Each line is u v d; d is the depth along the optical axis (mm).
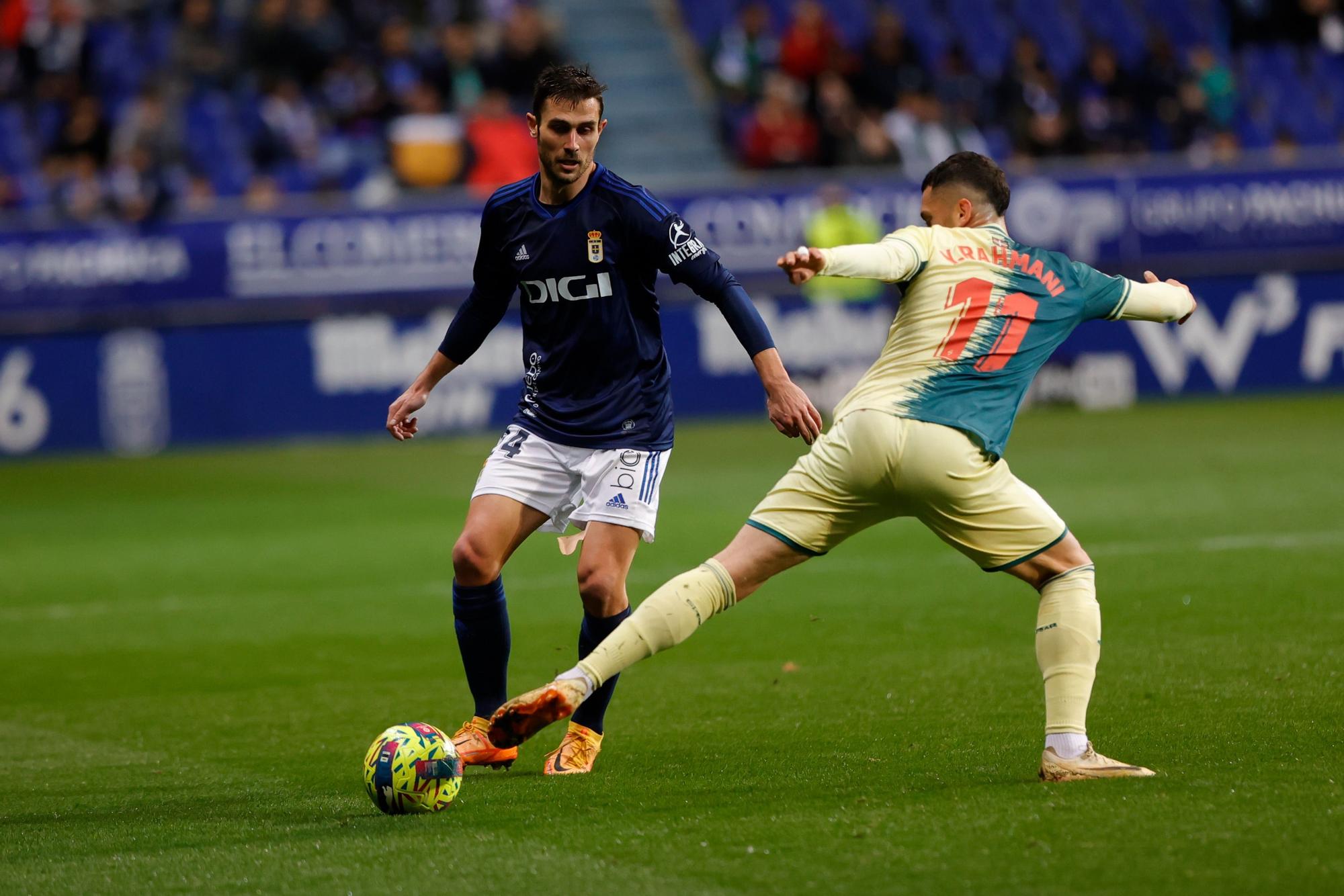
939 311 15578
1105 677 21031
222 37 73125
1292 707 18734
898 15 82062
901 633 25188
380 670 24250
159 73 72125
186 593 31844
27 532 41562
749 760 17359
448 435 63906
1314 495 39719
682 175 76125
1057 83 77625
